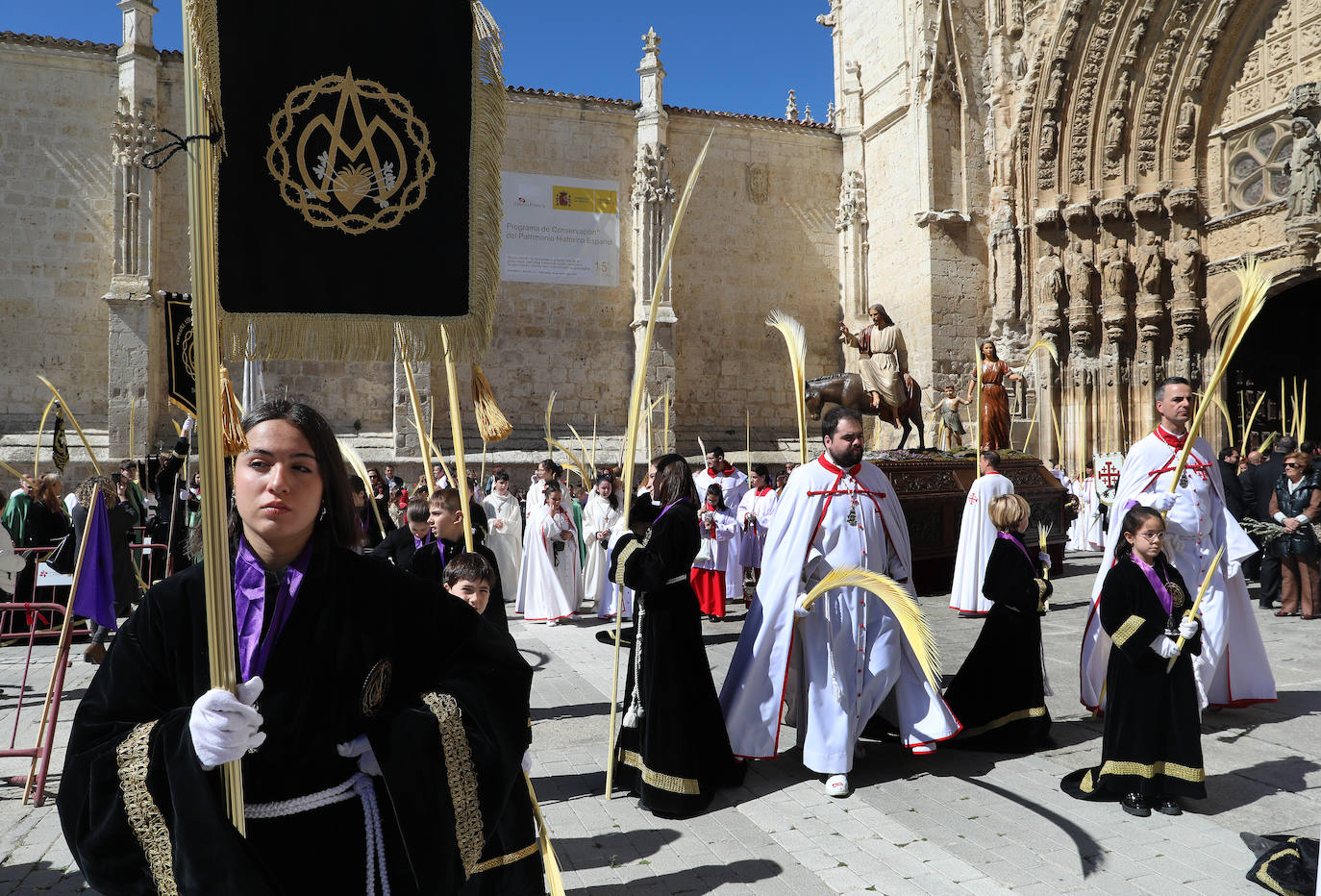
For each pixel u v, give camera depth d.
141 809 1.64
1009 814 4.42
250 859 1.58
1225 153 19.47
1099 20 19.97
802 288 26.61
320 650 1.82
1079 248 20.70
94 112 21.80
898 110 24.44
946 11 22.83
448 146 2.69
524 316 24.09
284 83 2.50
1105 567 6.02
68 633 4.90
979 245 23.30
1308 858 3.51
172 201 22.02
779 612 5.04
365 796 1.84
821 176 26.89
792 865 3.87
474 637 2.05
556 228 24.28
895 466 12.20
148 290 21.22
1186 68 19.53
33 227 21.38
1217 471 6.11
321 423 1.90
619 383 24.86
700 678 4.75
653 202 24.53
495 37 2.76
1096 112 20.53
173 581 1.85
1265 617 9.70
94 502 6.19
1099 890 3.58
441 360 2.66
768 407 26.14
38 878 3.80
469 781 1.89
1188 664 4.36
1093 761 5.22
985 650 5.58
